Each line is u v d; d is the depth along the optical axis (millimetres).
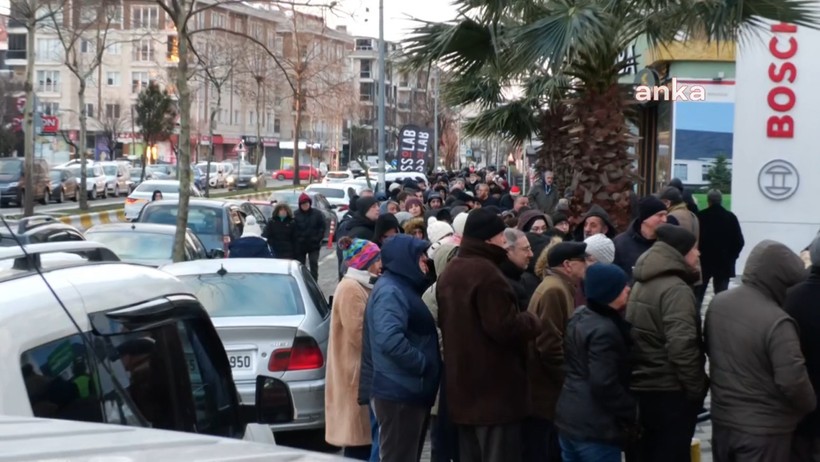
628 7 13086
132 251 14125
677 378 6367
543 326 6703
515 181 50406
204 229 18375
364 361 7062
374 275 7840
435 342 6777
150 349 3627
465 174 41938
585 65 13516
